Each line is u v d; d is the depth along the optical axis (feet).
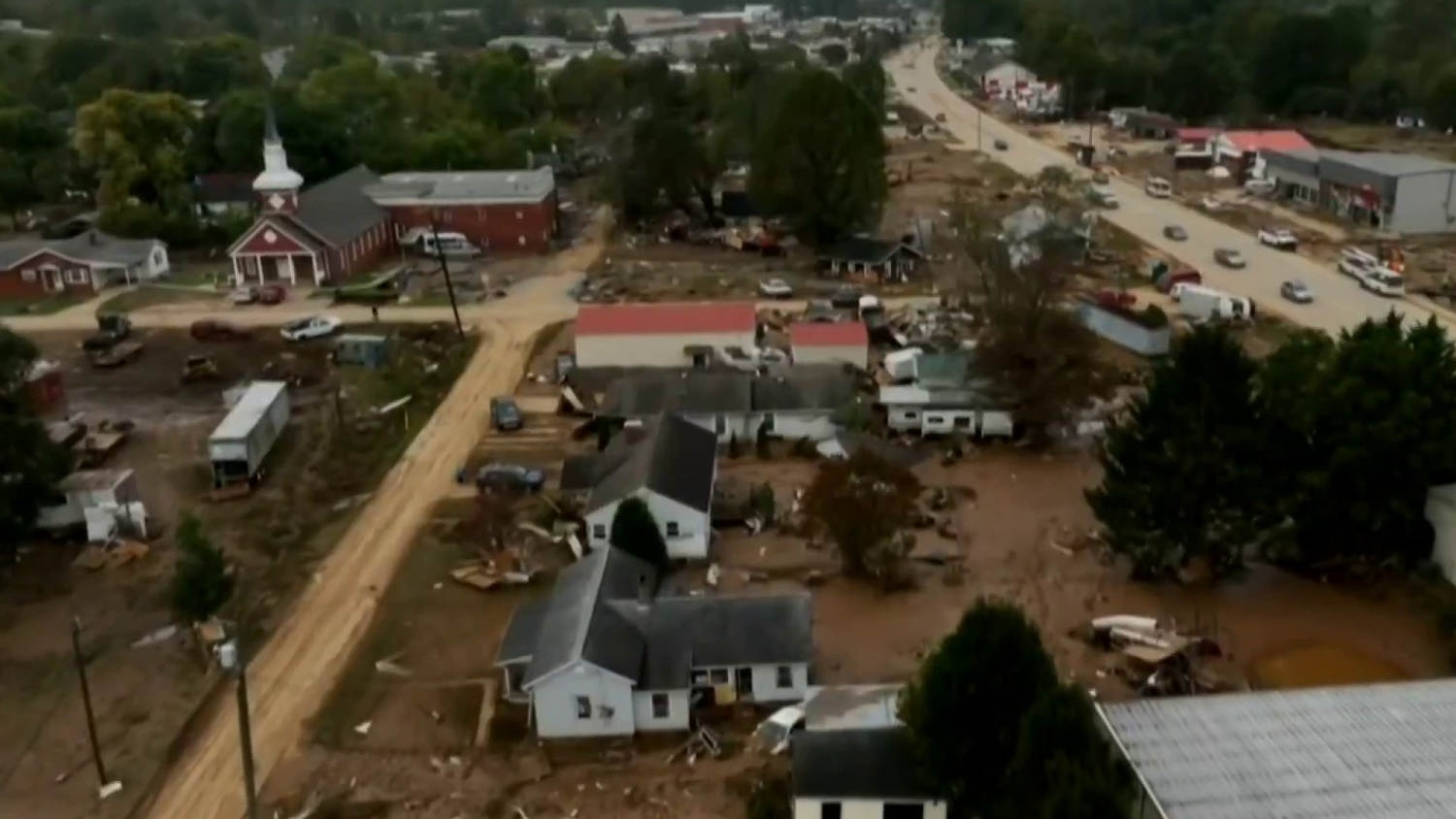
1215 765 89.45
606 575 128.06
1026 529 153.17
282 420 187.52
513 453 178.29
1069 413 176.35
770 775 107.76
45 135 365.81
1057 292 200.95
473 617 136.15
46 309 253.44
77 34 588.50
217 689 123.95
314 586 143.13
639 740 114.62
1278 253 277.85
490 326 236.22
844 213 279.28
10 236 314.76
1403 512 134.21
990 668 92.12
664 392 182.80
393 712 119.55
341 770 111.04
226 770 111.34
